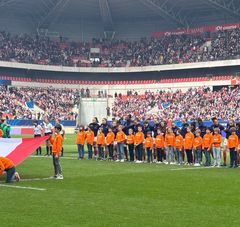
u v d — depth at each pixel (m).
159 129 31.41
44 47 91.44
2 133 28.73
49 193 16.94
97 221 12.49
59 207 14.31
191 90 80.38
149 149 30.95
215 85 80.50
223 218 12.93
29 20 94.56
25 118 72.19
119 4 88.25
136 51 92.50
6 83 82.56
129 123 32.38
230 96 72.69
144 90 88.00
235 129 27.83
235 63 78.12
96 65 90.62
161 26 95.38
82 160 32.09
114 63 90.88
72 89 88.62
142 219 12.77
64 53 91.94
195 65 82.31
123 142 31.83
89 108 46.31
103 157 32.97
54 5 86.00
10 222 12.27
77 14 94.19
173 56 86.94
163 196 16.41
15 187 18.39
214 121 29.11
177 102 77.94
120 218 12.87
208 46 84.31
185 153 33.06
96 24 98.38
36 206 14.44
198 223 12.34
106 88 90.12
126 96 85.94
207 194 16.89
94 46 95.12
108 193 17.02
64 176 22.25
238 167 27.69
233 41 81.75
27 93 81.12
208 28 87.06
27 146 22.06
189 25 91.31
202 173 24.06
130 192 17.28
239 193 17.16
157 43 91.88
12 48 86.69
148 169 26.05
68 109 81.06
